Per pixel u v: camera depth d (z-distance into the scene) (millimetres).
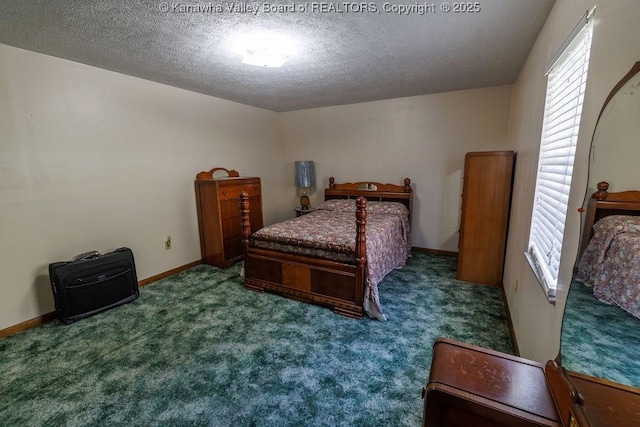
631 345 648
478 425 916
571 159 1293
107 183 2992
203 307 2811
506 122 3680
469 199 3191
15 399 1747
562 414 808
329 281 2686
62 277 2484
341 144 4832
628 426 654
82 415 1634
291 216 5551
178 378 1898
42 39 2176
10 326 2424
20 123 2395
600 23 983
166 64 2725
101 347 2223
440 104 4012
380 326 2441
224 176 4266
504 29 2029
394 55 2531
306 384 1831
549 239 1566
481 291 3062
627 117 681
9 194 2373
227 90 3715
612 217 729
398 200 4332
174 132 3584
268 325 2484
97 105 2859
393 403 1679
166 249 3592
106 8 1735
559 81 1615
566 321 896
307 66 2807
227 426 1557
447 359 1084
